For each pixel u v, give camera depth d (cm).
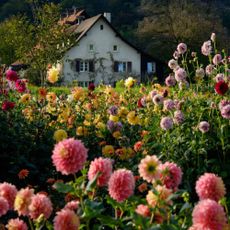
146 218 235
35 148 595
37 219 246
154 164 252
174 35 4966
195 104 610
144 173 252
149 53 5144
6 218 437
